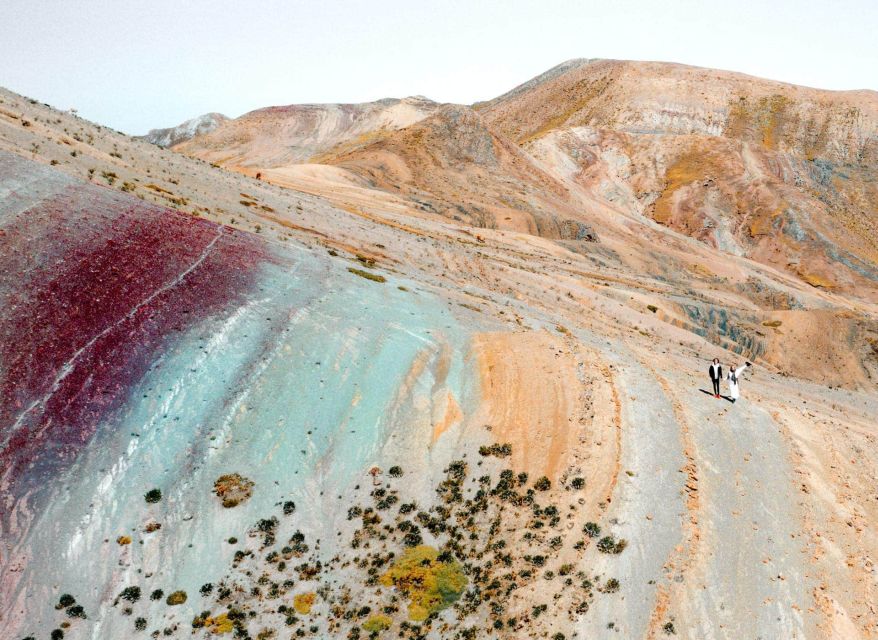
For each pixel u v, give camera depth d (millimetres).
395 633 15344
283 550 17062
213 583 16016
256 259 27797
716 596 16438
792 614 16188
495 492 19312
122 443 18250
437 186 105750
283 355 22812
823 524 19328
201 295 23766
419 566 16859
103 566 15734
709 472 20641
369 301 28172
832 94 178750
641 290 63938
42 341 19266
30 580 15008
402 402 22531
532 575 16688
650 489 19359
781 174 145250
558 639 15109
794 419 25938
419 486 19516
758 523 18891
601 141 159000
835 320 64250
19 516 15922
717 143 151125
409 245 46219
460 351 26109
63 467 17141
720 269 102688
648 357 31531
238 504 17938
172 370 20562
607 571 16719
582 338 31344
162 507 17297
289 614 15555
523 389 23641
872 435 27906
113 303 21516
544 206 108688
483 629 15492
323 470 19562
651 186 142250
